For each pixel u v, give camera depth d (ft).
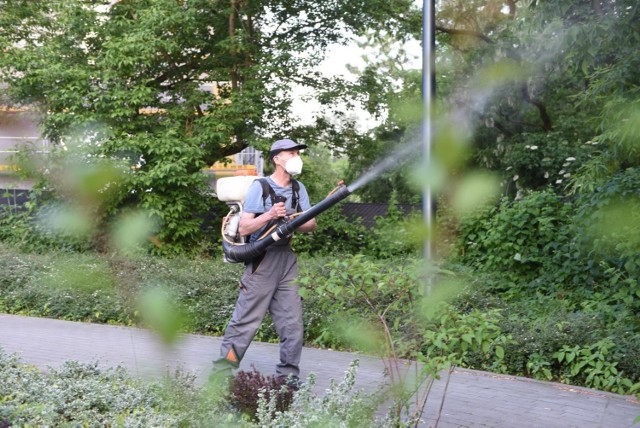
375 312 13.34
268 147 53.72
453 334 12.84
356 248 52.60
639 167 27.14
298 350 17.92
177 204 48.01
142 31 50.03
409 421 13.24
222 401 15.07
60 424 14.57
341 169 69.36
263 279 17.78
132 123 48.75
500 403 18.10
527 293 31.37
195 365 21.09
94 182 5.11
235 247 17.84
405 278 12.42
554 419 16.81
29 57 46.80
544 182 46.44
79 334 27.22
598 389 19.97
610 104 24.71
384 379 14.35
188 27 51.37
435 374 12.53
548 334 22.03
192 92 52.90
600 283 29.68
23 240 37.83
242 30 53.21
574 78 32.27
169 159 47.96
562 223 33.14
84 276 5.76
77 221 5.16
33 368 19.92
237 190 18.22
